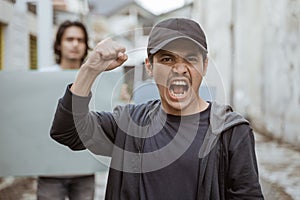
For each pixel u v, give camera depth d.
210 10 12.10
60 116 1.06
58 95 2.39
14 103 2.40
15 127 2.36
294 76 5.83
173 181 1.07
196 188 1.06
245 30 8.41
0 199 3.50
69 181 2.32
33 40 7.36
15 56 5.92
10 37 5.66
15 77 2.41
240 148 1.06
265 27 7.10
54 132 1.10
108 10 23.83
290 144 5.98
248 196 1.06
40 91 2.40
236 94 9.10
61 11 7.52
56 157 2.31
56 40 2.50
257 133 7.26
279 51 6.41
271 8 6.77
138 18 23.89
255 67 7.75
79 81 1.04
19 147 2.36
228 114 1.10
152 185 1.07
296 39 5.73
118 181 1.11
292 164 4.75
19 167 2.36
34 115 2.39
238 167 1.06
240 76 8.81
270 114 6.84
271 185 3.95
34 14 7.22
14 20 5.88
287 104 6.09
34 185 3.90
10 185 3.91
